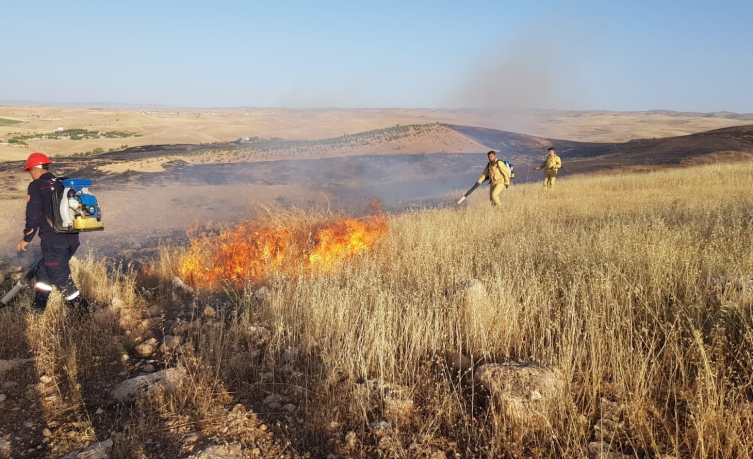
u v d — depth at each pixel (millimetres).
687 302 4250
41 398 3430
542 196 14047
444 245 7027
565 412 3041
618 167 25328
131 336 4723
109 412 3303
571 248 6234
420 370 3820
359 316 4504
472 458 2773
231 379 3768
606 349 3617
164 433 3033
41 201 4980
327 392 3410
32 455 2805
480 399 3348
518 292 4848
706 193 12070
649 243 6004
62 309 4961
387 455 2805
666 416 2910
